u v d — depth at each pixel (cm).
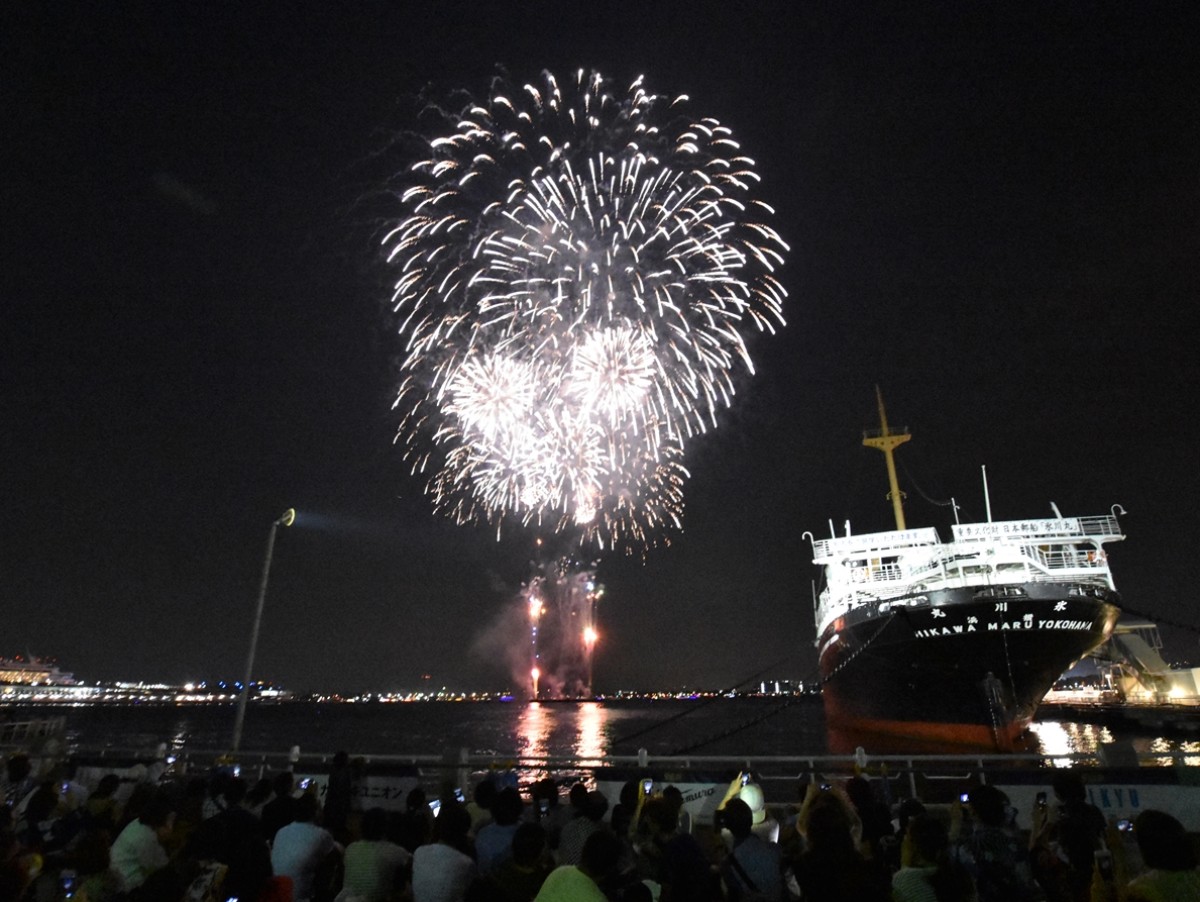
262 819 859
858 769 1371
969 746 3681
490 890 583
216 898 589
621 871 626
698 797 1351
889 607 3766
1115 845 645
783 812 1170
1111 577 3862
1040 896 704
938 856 592
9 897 541
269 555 2205
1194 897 497
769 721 16362
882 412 5756
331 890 752
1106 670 9519
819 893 483
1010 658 3503
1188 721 6562
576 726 14838
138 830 794
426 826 871
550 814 920
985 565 3966
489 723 16862
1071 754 1302
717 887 608
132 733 12412
